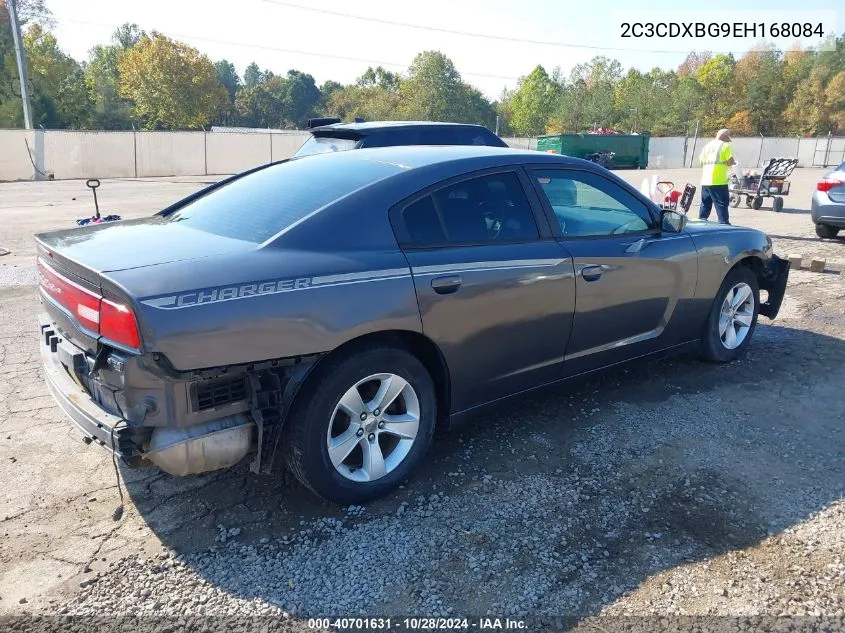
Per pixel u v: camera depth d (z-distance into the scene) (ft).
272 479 11.26
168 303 8.25
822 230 37.55
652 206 14.52
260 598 8.46
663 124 232.94
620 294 13.28
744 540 9.61
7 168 90.33
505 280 11.27
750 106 235.40
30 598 8.40
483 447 12.38
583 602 8.38
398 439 10.85
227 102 236.43
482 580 8.79
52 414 13.60
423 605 8.34
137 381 8.35
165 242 9.99
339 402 9.84
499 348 11.55
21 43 102.78
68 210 49.26
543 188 12.51
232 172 107.34
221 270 8.86
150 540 9.59
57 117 186.19
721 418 13.69
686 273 14.64
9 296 22.70
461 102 249.55
